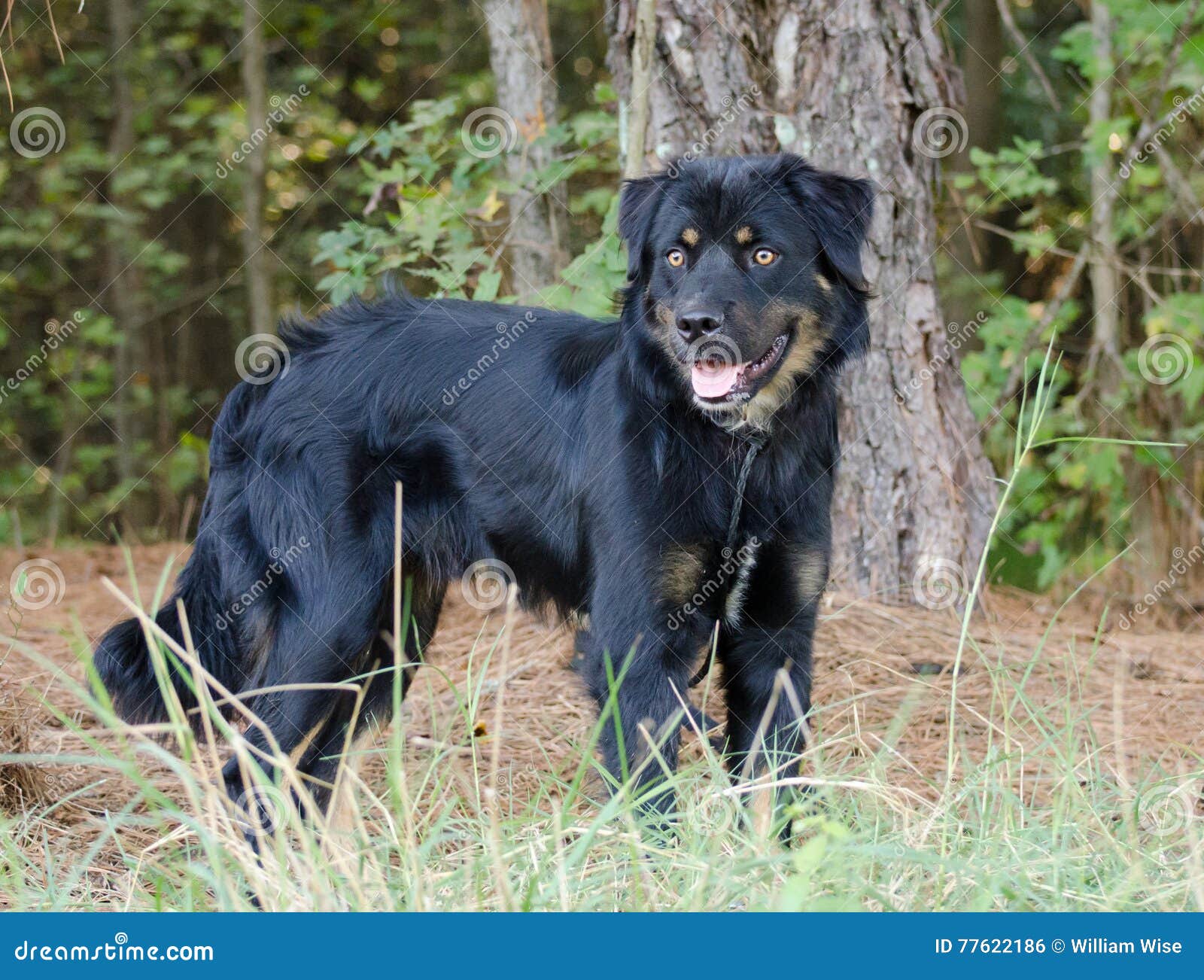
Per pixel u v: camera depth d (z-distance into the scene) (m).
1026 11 15.18
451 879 4.62
